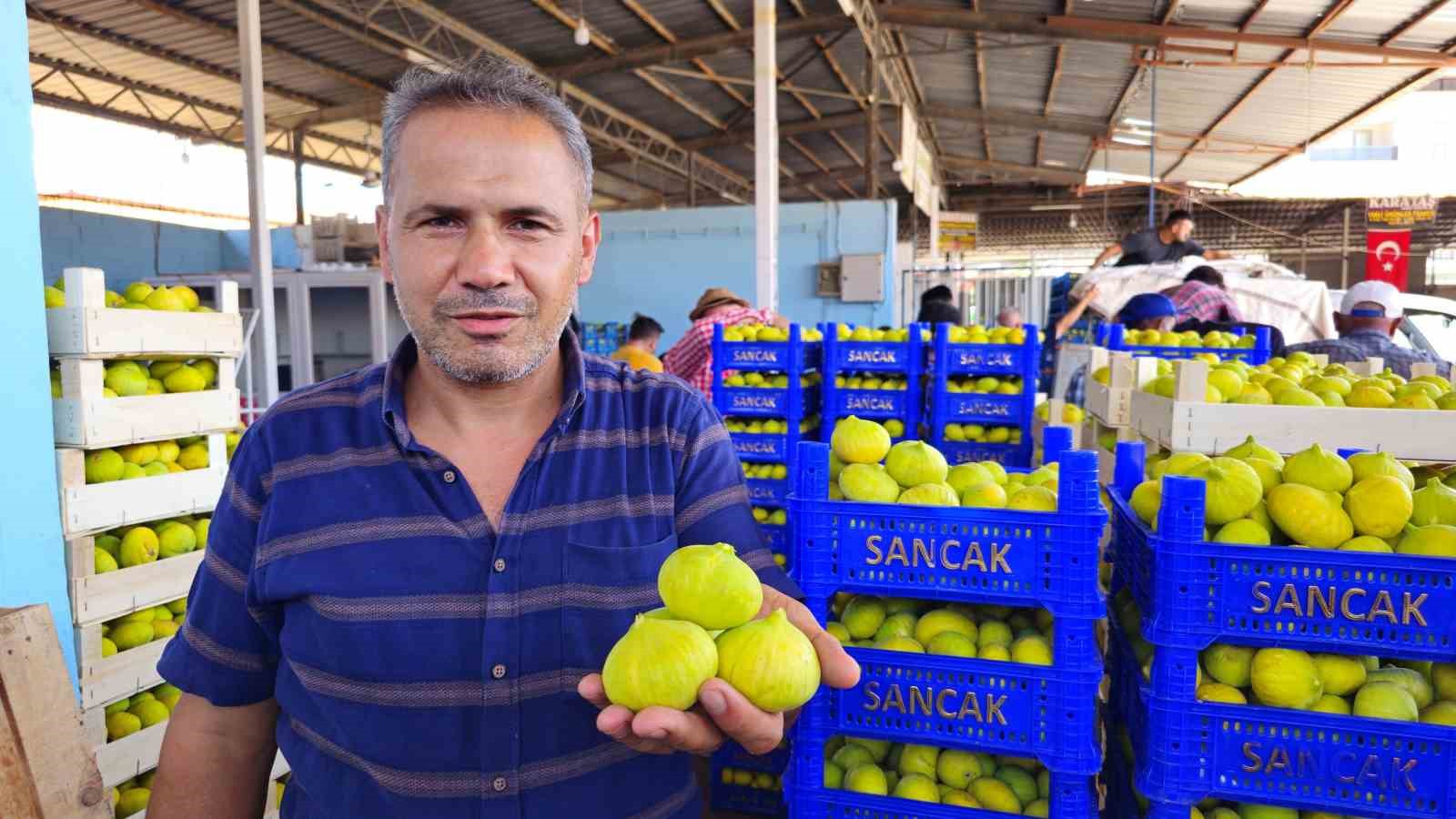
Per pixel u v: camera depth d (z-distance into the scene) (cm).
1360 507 178
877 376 502
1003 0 1155
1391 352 455
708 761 316
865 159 1350
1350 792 175
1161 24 1112
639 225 1383
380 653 123
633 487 134
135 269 1139
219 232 1278
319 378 1022
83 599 265
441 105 120
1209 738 180
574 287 128
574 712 126
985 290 2016
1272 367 329
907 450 218
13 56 242
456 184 117
